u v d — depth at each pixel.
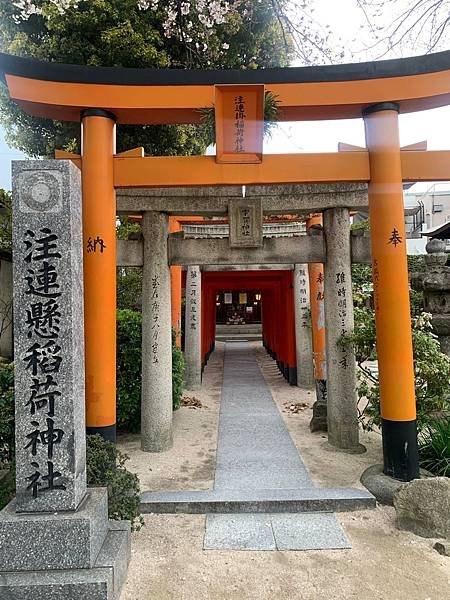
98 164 6.02
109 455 4.82
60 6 7.95
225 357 19.64
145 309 7.39
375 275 5.97
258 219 7.52
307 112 6.21
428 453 6.02
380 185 5.91
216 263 7.56
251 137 6.05
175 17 9.34
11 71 5.77
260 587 3.79
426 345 6.39
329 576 3.93
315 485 5.69
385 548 4.36
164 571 4.03
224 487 5.62
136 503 4.67
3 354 11.66
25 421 3.90
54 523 3.64
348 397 7.20
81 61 9.71
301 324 12.37
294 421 8.91
